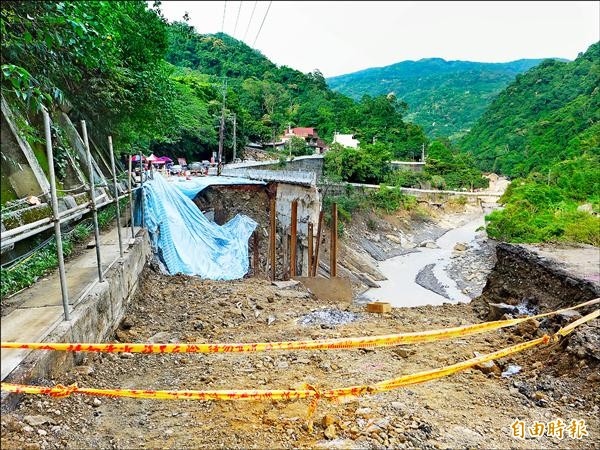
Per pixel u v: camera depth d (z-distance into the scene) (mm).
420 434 4258
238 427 4328
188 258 15117
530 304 9391
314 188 22516
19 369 4363
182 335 7879
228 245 17594
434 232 55688
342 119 95500
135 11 15766
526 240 35125
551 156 81125
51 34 6547
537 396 5414
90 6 8617
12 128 7477
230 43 107188
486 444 4227
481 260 39281
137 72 15117
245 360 6512
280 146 66125
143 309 9445
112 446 3971
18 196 7113
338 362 6422
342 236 41062
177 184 21312
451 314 9883
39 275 7656
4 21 6012
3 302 6277
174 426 4383
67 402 4637
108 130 14984
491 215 44844
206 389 5355
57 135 9758
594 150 63781
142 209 14383
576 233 29875
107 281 7383
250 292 11219
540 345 6926
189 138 47312
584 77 109188
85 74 11891
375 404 4879
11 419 3924
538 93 118938
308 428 4230
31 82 7375
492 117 128625
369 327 8492
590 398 5281
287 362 6445
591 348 5934
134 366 6234
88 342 6039
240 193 27109
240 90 81875
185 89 48906
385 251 44844
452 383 5766
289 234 24469
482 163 105500
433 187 74562
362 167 60188
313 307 10320
